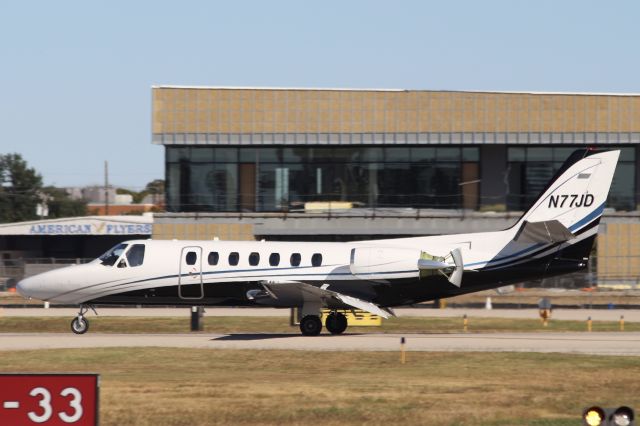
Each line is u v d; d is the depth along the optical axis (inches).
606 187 4313.5
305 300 4377.5
